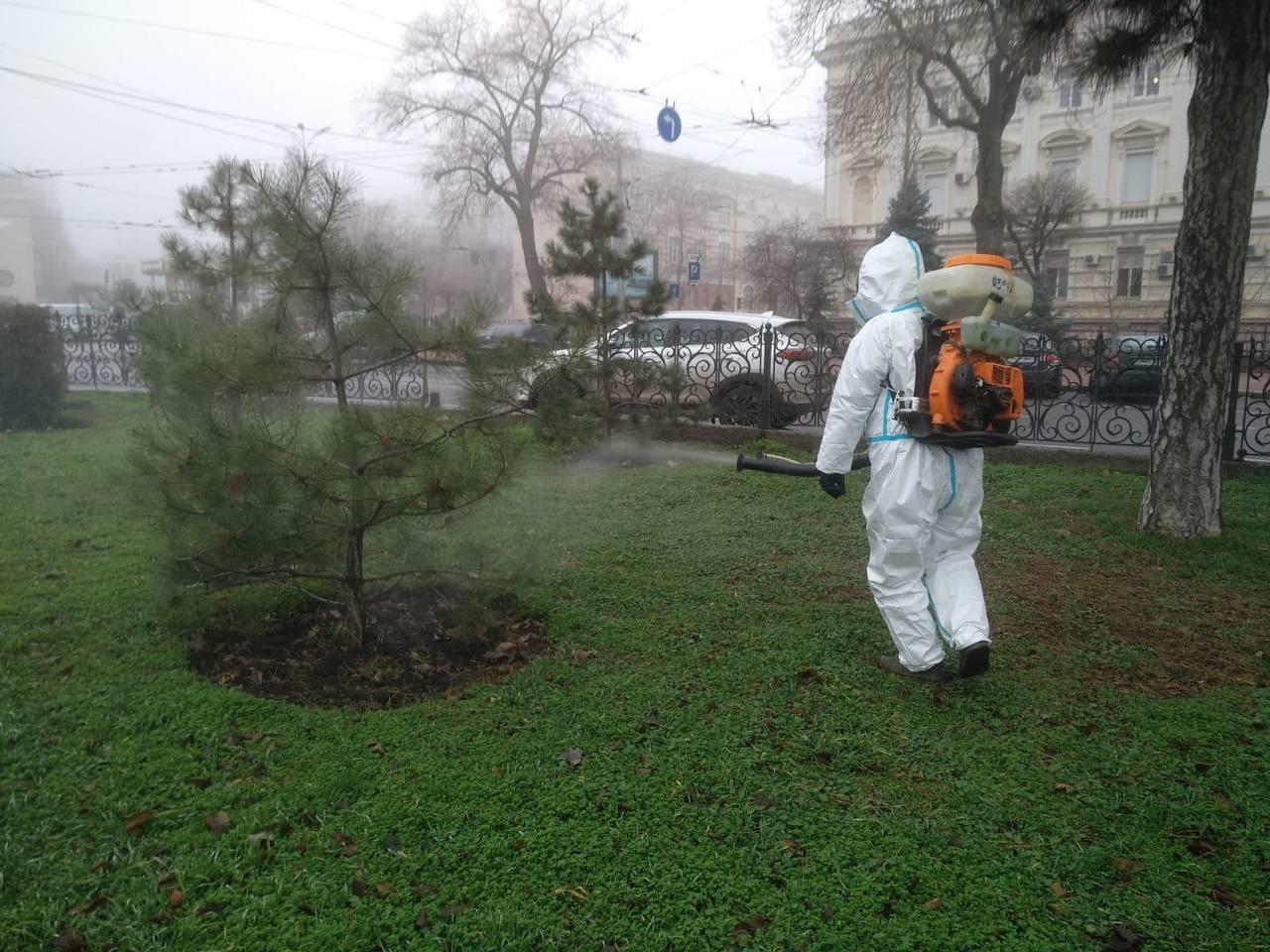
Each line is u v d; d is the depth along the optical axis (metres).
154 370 3.88
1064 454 8.67
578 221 8.24
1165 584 5.35
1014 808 2.98
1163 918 2.48
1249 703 3.77
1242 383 13.82
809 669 4.02
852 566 5.62
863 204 36.62
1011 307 3.48
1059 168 33.97
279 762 3.21
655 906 2.50
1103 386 9.78
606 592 5.07
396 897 2.52
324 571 4.03
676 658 4.16
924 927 2.43
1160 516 6.25
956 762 3.26
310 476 3.58
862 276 3.83
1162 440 6.23
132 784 3.05
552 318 8.02
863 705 3.70
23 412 10.88
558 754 3.29
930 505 3.62
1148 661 4.22
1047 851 2.77
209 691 3.69
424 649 4.27
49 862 2.66
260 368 3.53
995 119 18.69
